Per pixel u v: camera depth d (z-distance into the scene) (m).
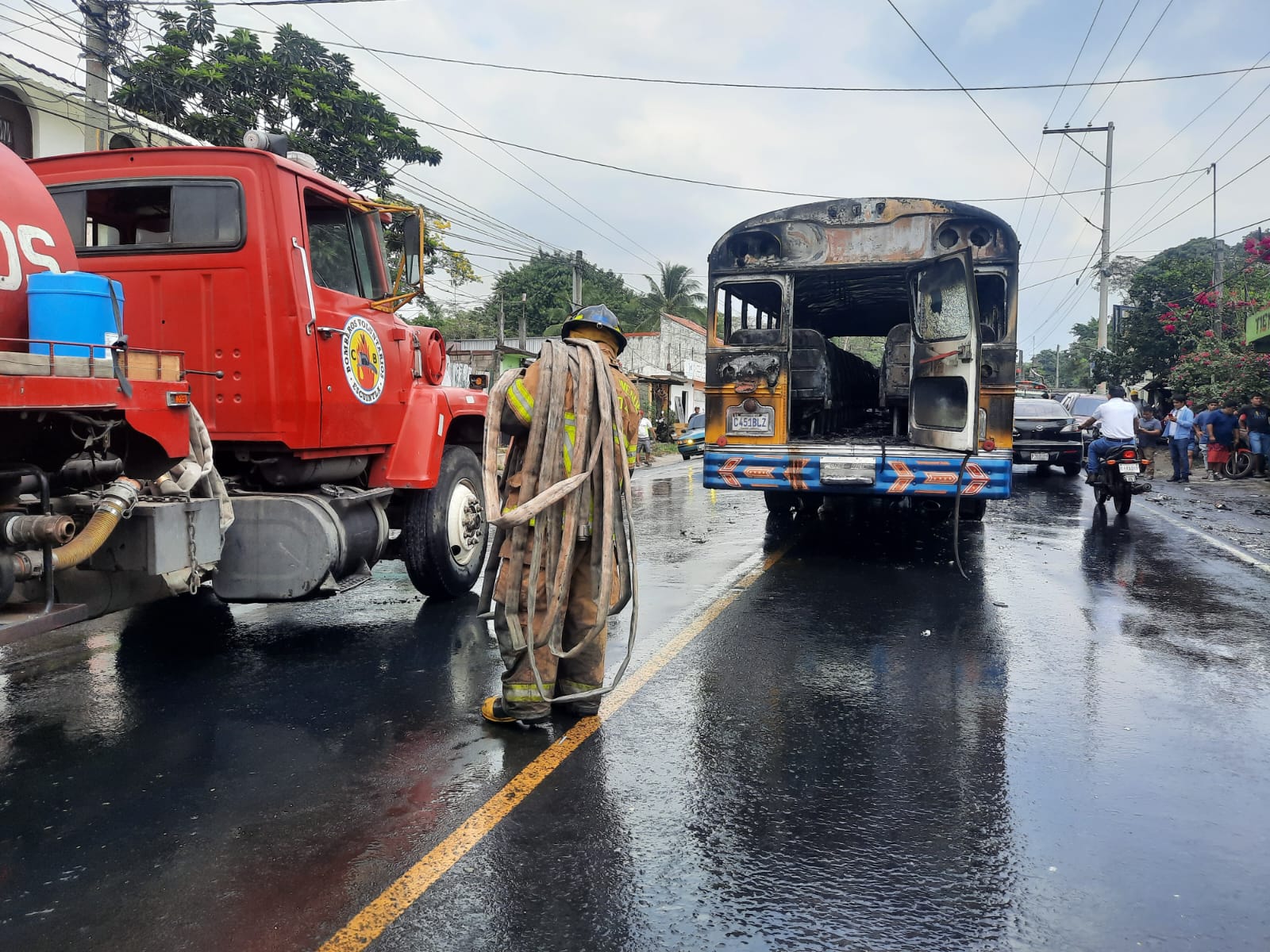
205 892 2.95
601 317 4.48
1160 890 2.98
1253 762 3.97
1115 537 10.31
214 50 17.55
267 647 5.70
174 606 6.75
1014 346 8.14
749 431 8.96
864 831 3.37
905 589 7.44
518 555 4.21
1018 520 11.82
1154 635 6.04
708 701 4.74
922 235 8.42
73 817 3.46
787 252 8.78
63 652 5.58
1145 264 35.47
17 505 3.38
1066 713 4.57
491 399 4.24
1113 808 3.54
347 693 4.84
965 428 7.61
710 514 12.36
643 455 24.92
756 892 2.97
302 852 3.20
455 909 2.86
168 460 3.99
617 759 4.00
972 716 4.52
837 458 8.43
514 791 3.68
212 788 3.70
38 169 5.52
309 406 5.35
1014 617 6.50
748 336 8.99
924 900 2.92
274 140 5.38
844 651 5.64
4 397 3.12
